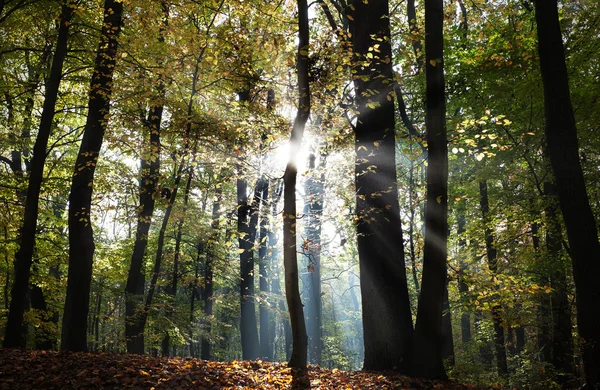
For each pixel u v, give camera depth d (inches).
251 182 489.7
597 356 338.0
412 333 392.5
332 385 313.3
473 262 664.4
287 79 444.5
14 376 273.3
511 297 437.4
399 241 409.7
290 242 332.8
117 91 453.4
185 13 430.9
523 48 534.9
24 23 536.7
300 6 347.6
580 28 527.2
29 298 739.4
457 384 346.0
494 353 770.8
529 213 558.6
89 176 455.8
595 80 526.0
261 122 447.5
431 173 372.8
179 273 781.9
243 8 397.4
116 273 745.0
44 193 644.7
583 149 544.1
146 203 608.7
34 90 601.9
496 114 538.3
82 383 264.2
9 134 647.1
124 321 544.1
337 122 466.6
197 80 483.2
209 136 455.8
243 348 721.6
